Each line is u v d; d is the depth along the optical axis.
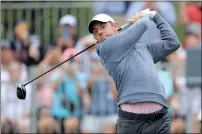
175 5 33.16
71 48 31.53
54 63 30.55
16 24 32.75
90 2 32.66
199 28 33.00
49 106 28.88
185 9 33.19
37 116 28.77
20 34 32.62
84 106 29.06
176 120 28.36
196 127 27.89
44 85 28.92
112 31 19.52
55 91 28.95
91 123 29.03
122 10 32.72
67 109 29.03
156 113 18.91
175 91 28.50
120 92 19.19
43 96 28.81
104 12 32.66
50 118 28.86
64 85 29.03
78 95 29.06
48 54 30.91
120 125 19.31
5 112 28.88
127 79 18.97
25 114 28.81
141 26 18.92
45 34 32.66
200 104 28.11
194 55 28.25
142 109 18.94
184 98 28.16
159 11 32.59
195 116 27.95
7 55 31.70
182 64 28.97
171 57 30.03
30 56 32.31
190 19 33.16
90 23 19.53
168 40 19.48
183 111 28.20
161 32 19.64
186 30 33.00
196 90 28.16
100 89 28.97
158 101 18.83
